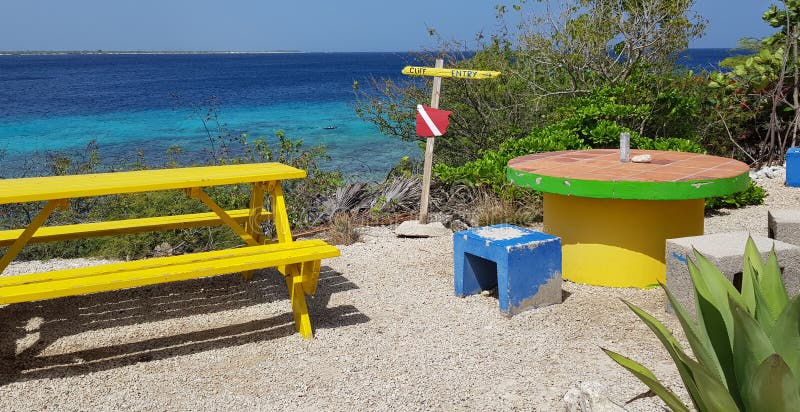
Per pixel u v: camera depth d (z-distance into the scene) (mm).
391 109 12320
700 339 2684
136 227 5879
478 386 3992
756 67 11977
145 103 44062
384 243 7438
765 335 2295
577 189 5492
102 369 4371
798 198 9359
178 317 5305
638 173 5656
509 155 8930
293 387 4047
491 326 4918
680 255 4875
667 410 3555
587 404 3354
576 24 11547
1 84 72250
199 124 30594
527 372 4152
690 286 4828
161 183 4836
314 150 9961
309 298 5648
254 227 6062
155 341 4828
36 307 5586
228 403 3873
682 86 12281
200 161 16719
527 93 12062
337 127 27875
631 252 5578
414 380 4090
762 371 2170
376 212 8695
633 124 10523
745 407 2385
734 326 2328
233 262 4488
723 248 4832
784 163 11820
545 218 6215
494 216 8023
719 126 12320
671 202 5555
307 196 9047
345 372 4227
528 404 3754
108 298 5785
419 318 5125
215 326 5094
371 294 5715
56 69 128750
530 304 5172
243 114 35375
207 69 119875
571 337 4668
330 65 131000
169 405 3865
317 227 8352
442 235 7699
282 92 53719
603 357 4324
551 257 5219
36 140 25328
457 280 5602
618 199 5516
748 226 7922
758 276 2910
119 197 8250
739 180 5566
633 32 11484
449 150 12234
